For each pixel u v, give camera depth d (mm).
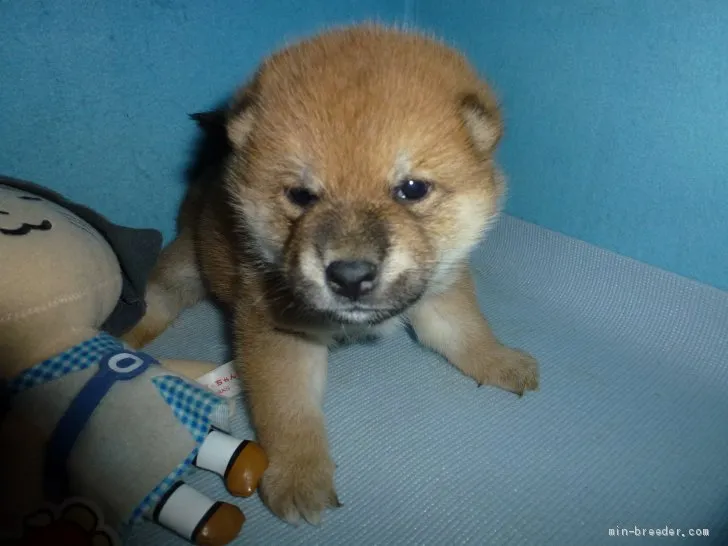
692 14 232
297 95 178
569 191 299
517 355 246
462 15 310
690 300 268
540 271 308
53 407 166
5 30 232
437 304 239
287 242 182
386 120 165
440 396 243
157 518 170
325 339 216
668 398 243
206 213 251
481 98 193
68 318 181
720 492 204
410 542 186
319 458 197
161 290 267
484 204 194
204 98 286
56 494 167
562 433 226
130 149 277
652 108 256
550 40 279
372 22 236
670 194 264
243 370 212
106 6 248
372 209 165
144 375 175
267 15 292
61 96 251
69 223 196
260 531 189
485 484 206
